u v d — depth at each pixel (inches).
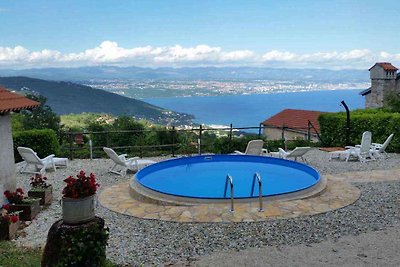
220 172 494.3
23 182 422.9
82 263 179.0
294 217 284.2
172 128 612.4
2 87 398.9
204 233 259.3
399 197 334.3
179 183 441.7
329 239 245.6
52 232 180.4
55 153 562.3
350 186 370.0
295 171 479.2
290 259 217.5
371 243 237.3
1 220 259.4
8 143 358.0
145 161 492.4
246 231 260.4
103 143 674.8
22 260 209.9
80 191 182.4
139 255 228.2
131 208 315.6
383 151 560.7
